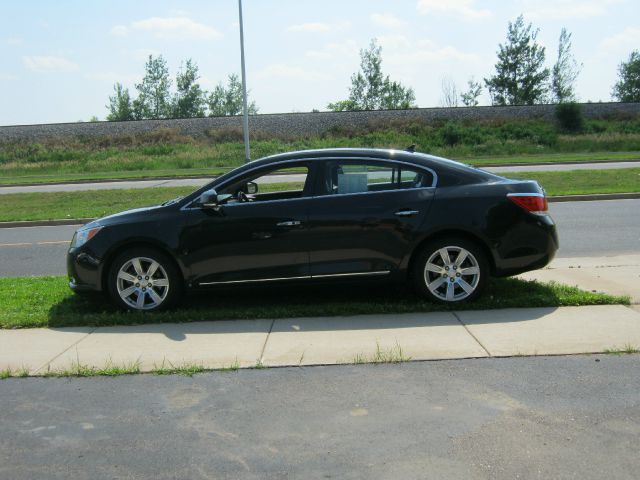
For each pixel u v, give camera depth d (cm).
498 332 543
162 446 364
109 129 5288
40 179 3206
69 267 668
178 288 650
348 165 646
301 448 355
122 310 660
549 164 2970
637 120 5338
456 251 630
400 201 628
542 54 7175
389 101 7594
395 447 352
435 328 562
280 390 438
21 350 544
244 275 641
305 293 716
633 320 562
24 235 1436
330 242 630
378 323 586
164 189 2189
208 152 4669
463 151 4391
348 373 464
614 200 1606
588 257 904
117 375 477
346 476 324
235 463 342
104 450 362
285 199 643
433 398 415
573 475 317
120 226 648
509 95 7331
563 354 486
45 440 377
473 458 337
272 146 4828
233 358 504
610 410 388
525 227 626
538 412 389
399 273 633
